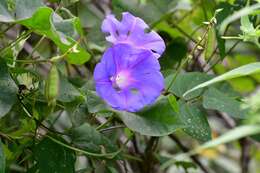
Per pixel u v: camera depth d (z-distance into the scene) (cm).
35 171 77
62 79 75
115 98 71
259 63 66
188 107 82
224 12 90
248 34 74
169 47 100
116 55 71
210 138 80
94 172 88
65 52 72
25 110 76
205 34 78
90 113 77
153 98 72
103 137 81
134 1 100
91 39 98
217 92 83
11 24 82
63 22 73
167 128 73
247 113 81
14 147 78
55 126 99
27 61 74
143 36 75
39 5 72
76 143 78
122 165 100
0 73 70
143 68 72
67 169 76
